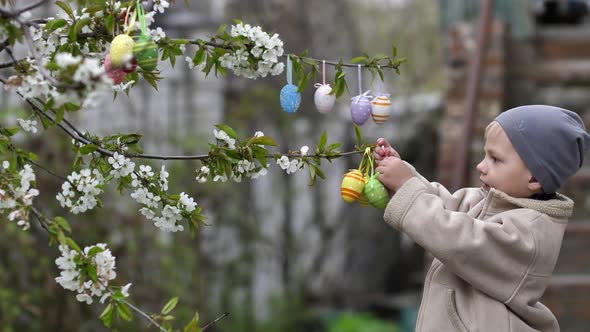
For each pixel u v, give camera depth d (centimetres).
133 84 276
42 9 677
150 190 280
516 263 288
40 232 613
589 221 681
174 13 725
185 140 825
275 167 959
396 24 1230
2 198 242
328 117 1011
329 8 1006
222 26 277
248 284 890
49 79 207
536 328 300
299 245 976
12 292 564
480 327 290
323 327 941
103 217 652
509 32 786
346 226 1027
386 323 941
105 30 268
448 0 777
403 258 1046
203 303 781
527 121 293
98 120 803
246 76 285
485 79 725
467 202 321
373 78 303
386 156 301
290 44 984
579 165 300
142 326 666
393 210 290
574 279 630
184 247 760
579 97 795
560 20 919
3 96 647
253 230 890
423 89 1209
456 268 285
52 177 620
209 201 851
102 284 245
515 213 294
